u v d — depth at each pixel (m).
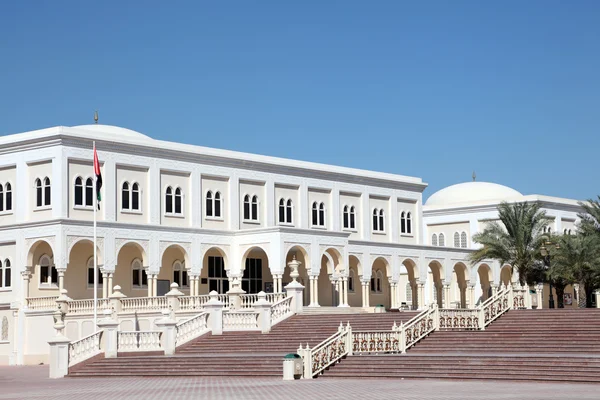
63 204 66.62
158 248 71.25
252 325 54.78
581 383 34.38
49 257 68.69
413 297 90.19
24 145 68.50
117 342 49.09
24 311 65.81
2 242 68.56
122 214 70.38
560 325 46.88
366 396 30.00
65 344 47.66
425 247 89.88
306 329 53.75
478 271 98.25
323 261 84.88
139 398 31.73
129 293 72.00
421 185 94.31
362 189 88.56
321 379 39.31
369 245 84.69
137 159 71.56
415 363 39.44
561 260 76.06
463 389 32.19
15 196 69.06
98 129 78.12
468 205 106.31
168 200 73.56
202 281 76.19
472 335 46.75
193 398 31.02
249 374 42.50
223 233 75.44
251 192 79.44
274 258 72.94
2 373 53.75
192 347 51.94
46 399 32.69
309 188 84.00
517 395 29.30
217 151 77.25
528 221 79.62
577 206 111.06
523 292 53.50
